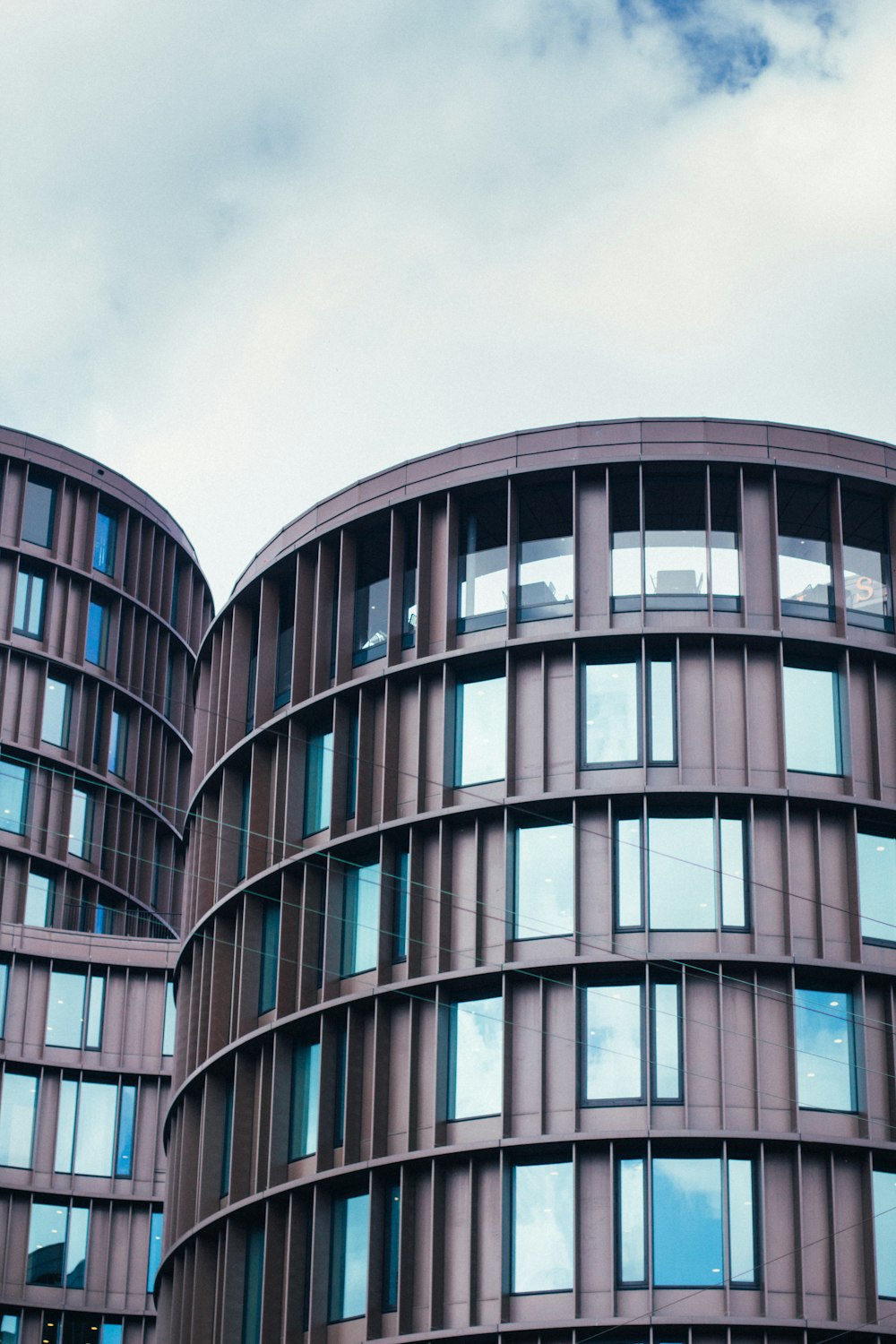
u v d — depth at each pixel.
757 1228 41.69
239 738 53.00
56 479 80.50
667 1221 41.81
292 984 47.75
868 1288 41.38
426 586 48.81
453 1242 42.91
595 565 47.56
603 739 46.22
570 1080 43.28
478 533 49.44
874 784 45.81
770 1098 42.75
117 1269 70.25
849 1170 42.41
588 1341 41.03
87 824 79.31
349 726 49.03
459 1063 44.62
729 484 48.25
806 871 44.78
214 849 53.31
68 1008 72.94
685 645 46.47
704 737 45.78
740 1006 43.44
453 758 47.38
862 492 48.59
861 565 48.28
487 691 47.69
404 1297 42.72
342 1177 44.53
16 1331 68.62
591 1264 41.62
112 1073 72.25
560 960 43.84
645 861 44.69
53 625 78.56
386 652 49.12
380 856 46.66
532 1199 42.75
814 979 44.03
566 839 45.59
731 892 44.56
